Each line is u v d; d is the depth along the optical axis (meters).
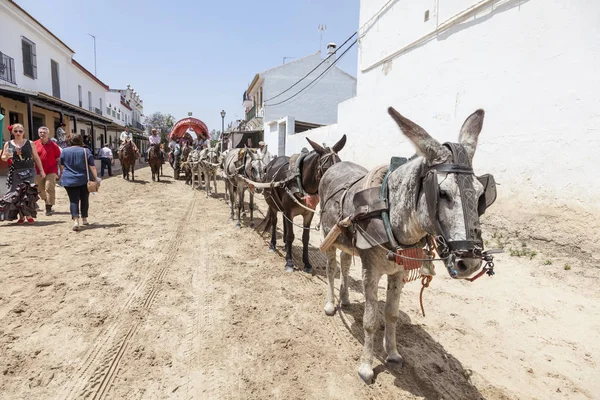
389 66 10.12
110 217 8.77
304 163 5.12
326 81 26.67
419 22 8.69
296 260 6.08
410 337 3.68
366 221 2.76
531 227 5.93
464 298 4.61
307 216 5.43
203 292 4.59
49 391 2.68
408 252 2.54
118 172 21.05
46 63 18.27
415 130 2.16
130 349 3.25
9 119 14.88
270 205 6.33
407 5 9.15
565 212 5.43
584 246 5.16
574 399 2.82
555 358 3.35
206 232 7.77
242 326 3.78
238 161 8.15
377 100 10.82
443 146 2.15
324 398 2.75
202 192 14.12
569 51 5.32
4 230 7.04
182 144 19.55
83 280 4.72
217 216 9.55
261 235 7.64
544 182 5.74
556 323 3.95
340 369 3.12
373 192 2.80
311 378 2.98
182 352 3.26
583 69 5.14
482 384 2.96
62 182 7.09
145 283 4.76
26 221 7.91
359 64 11.95
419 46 8.77
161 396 2.69
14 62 15.12
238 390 2.79
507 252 5.95
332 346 3.49
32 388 2.70
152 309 4.05
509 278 5.12
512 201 6.29
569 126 5.35
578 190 5.25
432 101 8.34
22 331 3.44
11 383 2.73
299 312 4.18
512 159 6.29
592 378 3.07
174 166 18.80
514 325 3.93
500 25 6.46
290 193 5.16
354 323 3.97
